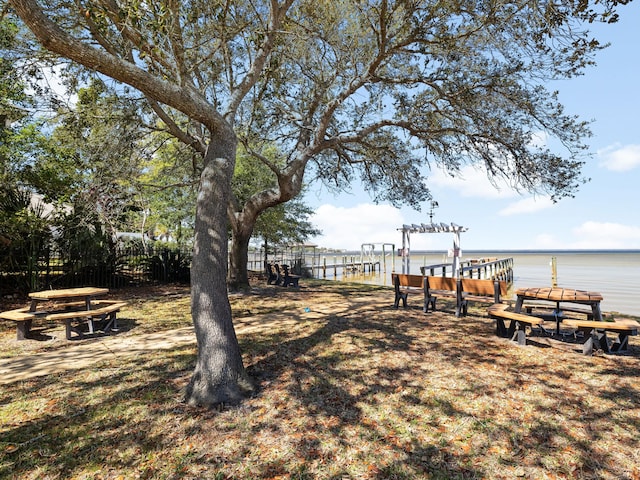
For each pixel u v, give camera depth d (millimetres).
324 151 14398
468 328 7043
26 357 5777
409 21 7547
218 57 8820
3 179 11125
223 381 4184
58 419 3783
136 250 15625
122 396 4285
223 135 4809
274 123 12414
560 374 4754
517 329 6016
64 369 5164
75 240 12562
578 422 3623
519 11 6168
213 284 4398
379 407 3982
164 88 4121
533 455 3152
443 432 3512
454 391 4297
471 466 3037
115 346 6332
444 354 5496
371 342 6086
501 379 4602
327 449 3291
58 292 7605
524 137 9547
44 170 12461
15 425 3668
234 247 12852
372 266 33156
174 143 12867
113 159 9594
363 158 14398
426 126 11281
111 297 11781
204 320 4328
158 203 19047
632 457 3092
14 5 3086
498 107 9492
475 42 8211
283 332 6840
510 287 20594
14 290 11242
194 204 18109
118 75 3773
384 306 9570
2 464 3068
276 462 3125
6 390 4457
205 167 4738
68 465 3074
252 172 17953
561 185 9406
